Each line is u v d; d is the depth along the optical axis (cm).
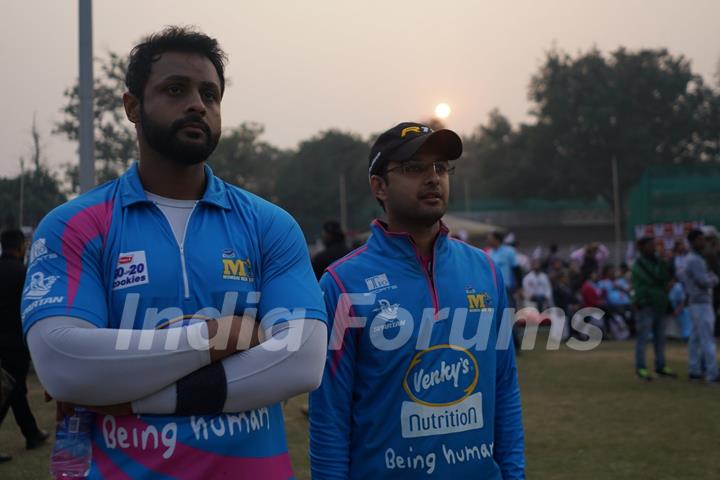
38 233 189
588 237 5497
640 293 975
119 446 182
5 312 605
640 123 5378
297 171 6931
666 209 2212
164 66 193
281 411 203
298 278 202
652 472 544
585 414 754
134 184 195
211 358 179
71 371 172
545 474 541
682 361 1170
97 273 186
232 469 183
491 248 1341
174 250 191
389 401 259
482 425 262
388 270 268
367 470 259
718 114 5466
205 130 194
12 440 644
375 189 284
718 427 689
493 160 6178
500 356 279
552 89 5547
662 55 5553
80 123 675
